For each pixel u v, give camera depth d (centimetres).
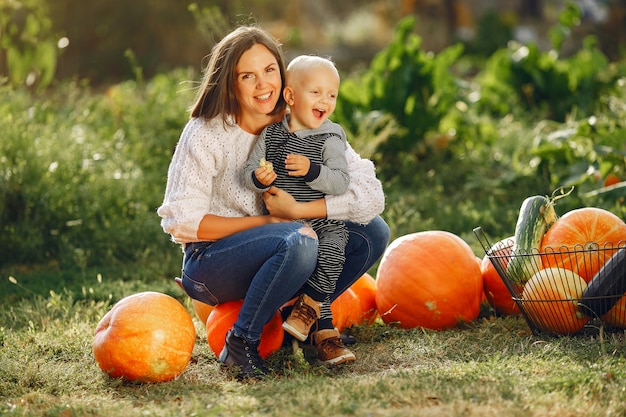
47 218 716
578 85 1081
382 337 465
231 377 402
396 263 477
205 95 408
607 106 1046
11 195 713
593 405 332
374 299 496
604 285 428
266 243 390
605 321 442
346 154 421
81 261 680
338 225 413
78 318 513
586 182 729
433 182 858
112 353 397
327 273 402
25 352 447
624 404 330
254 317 397
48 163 743
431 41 2172
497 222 718
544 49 1959
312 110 402
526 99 1114
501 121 1073
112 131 941
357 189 409
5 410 358
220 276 405
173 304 413
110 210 750
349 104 891
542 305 438
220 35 903
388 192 832
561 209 694
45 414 357
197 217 399
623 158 721
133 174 807
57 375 409
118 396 388
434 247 474
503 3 2398
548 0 2519
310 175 393
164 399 378
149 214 753
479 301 480
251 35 404
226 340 406
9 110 851
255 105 401
